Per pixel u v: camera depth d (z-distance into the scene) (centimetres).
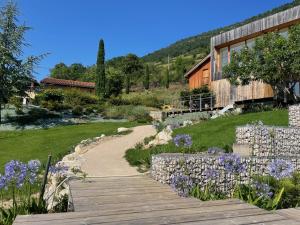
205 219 451
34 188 1070
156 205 555
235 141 1407
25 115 3092
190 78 3278
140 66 7794
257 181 806
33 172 793
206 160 994
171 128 1914
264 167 1030
